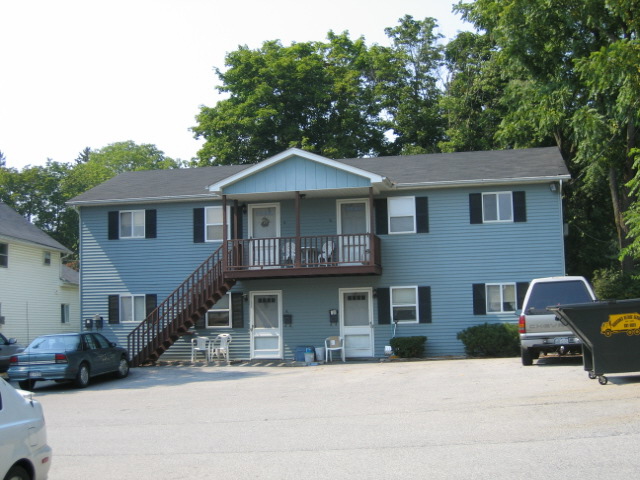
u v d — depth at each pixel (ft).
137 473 26.21
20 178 188.44
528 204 80.94
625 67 61.77
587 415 32.14
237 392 50.72
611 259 109.60
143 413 42.22
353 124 136.77
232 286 82.12
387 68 145.59
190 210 87.92
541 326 53.26
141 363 79.82
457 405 37.91
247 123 127.54
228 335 82.84
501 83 115.44
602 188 100.73
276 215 85.92
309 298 83.97
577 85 85.71
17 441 20.52
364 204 84.28
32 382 61.00
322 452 28.02
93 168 209.05
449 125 133.59
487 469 23.77
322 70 135.23
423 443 28.58
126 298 88.12
